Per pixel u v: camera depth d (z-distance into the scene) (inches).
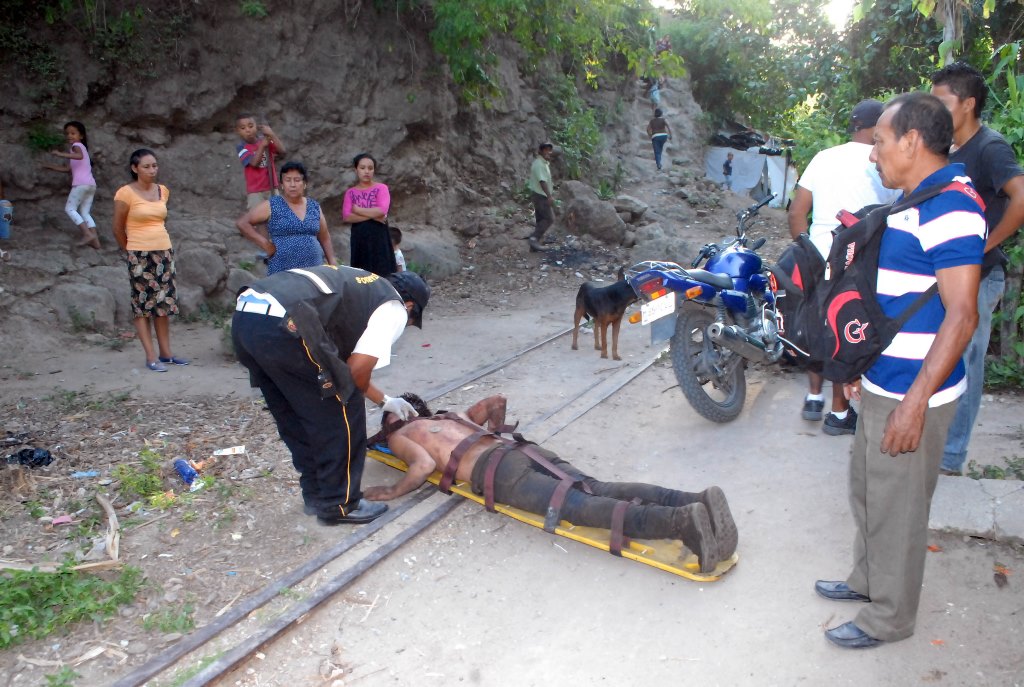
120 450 197.0
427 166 483.8
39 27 362.6
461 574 144.2
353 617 131.8
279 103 422.3
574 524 147.8
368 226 289.4
